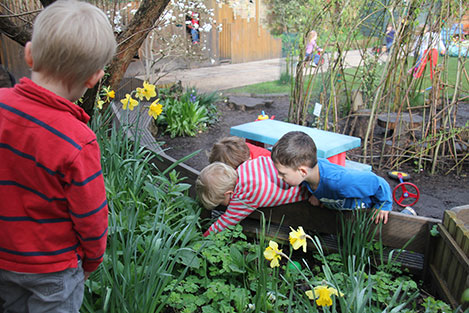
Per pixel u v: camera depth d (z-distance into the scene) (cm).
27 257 124
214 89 830
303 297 201
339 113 602
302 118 534
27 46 122
